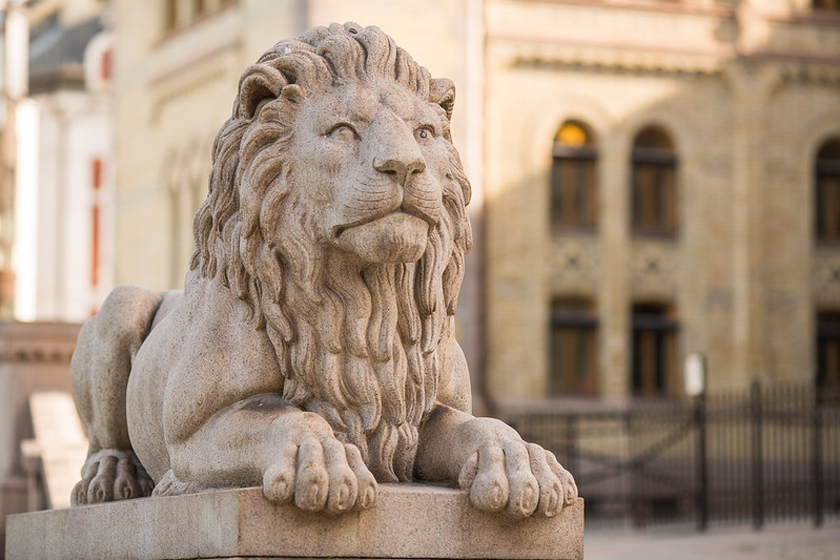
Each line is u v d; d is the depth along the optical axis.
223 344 4.59
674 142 28.16
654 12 28.00
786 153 28.52
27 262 46.44
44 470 10.09
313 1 25.94
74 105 46.59
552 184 27.53
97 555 5.03
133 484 5.52
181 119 31.77
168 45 32.12
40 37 48.47
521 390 26.83
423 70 4.61
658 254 27.92
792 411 26.92
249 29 28.30
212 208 4.62
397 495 4.32
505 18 27.17
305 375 4.49
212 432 4.52
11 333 10.99
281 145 4.43
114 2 34.97
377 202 4.24
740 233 28.22
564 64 27.47
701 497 19.30
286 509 4.20
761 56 28.39
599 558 14.86
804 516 20.66
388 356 4.49
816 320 28.66
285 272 4.47
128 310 5.51
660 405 27.31
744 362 27.97
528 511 4.35
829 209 29.02
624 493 24.23
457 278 4.68
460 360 4.97
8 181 46.66
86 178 46.75
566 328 27.52
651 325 27.98
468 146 26.69
